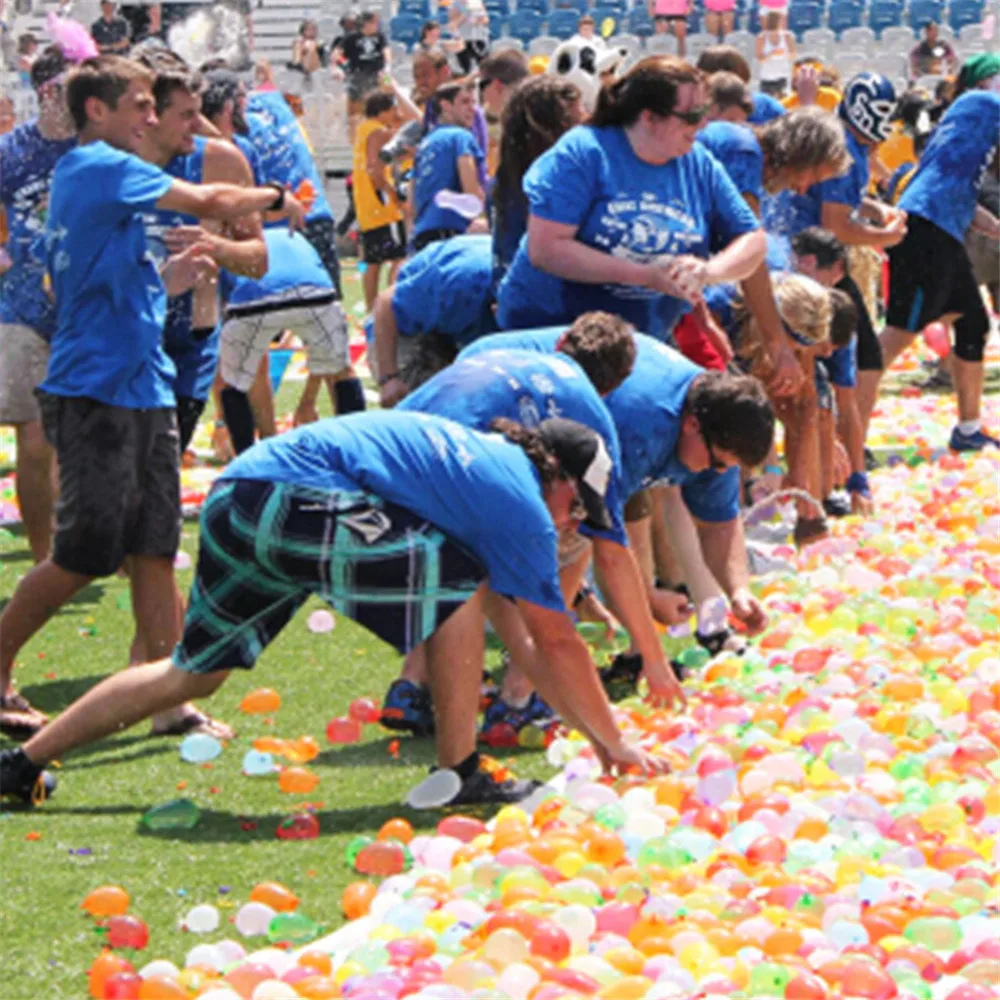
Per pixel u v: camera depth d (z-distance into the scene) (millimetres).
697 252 17625
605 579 14703
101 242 15625
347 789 14953
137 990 10664
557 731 16188
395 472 13219
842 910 11484
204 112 25219
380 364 20281
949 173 28953
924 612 19125
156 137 16859
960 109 29062
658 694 14852
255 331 24891
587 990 10414
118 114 15727
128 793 14852
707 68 27516
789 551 22219
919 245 29031
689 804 13703
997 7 78062
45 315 19828
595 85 24531
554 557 13305
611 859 12562
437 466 13211
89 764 15648
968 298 29500
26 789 14359
